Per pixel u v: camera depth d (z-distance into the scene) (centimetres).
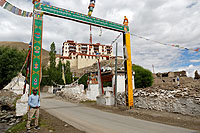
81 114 988
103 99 1465
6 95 1731
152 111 1009
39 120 780
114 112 1079
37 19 848
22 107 927
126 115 955
